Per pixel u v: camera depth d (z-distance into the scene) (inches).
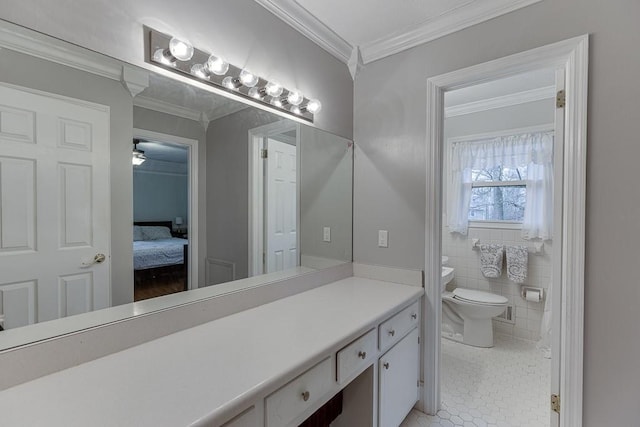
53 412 28.4
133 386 32.8
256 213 63.8
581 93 53.4
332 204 80.5
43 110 37.7
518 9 60.4
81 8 39.6
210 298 53.0
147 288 47.1
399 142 77.4
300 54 70.4
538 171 111.3
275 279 66.5
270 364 37.7
